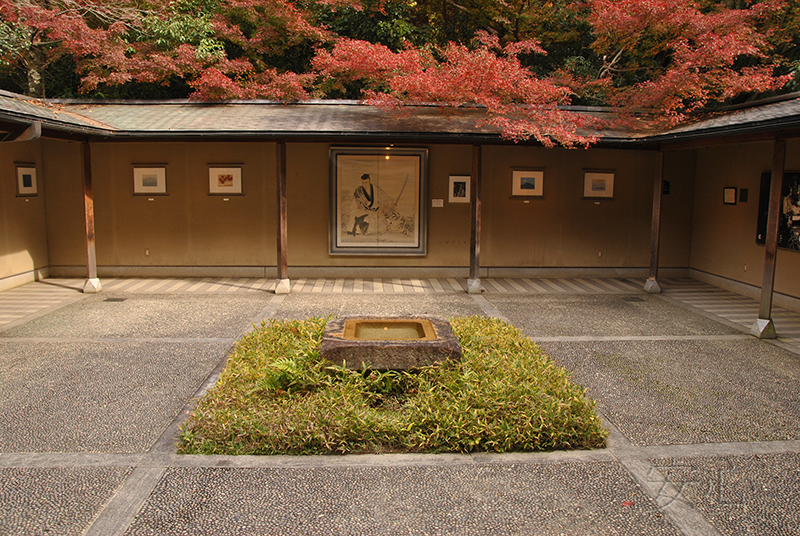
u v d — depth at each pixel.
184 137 8.10
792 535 2.90
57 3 11.80
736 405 4.57
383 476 3.40
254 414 3.86
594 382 5.07
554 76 11.43
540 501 3.17
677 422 4.24
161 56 11.27
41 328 6.65
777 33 10.93
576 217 10.31
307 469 3.47
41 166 9.78
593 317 7.46
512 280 10.12
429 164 10.02
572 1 13.66
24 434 3.91
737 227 9.12
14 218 9.04
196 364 5.44
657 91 8.94
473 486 3.31
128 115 8.95
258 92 10.96
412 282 9.81
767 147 8.38
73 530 2.86
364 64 8.88
